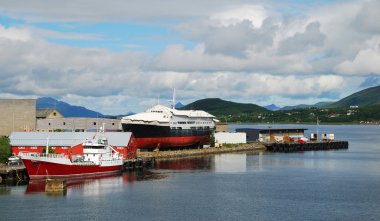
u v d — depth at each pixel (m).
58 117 189.25
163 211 88.75
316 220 83.75
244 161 170.88
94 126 180.62
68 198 97.69
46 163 116.56
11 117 166.62
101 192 104.25
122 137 148.75
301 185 117.06
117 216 84.88
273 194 104.94
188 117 196.25
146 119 178.00
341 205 94.75
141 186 112.06
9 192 102.31
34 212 86.69
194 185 114.62
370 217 85.81
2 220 81.75
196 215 86.31
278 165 159.62
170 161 166.38
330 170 147.38
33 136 144.50
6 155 130.25
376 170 148.12
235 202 96.62
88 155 128.38
